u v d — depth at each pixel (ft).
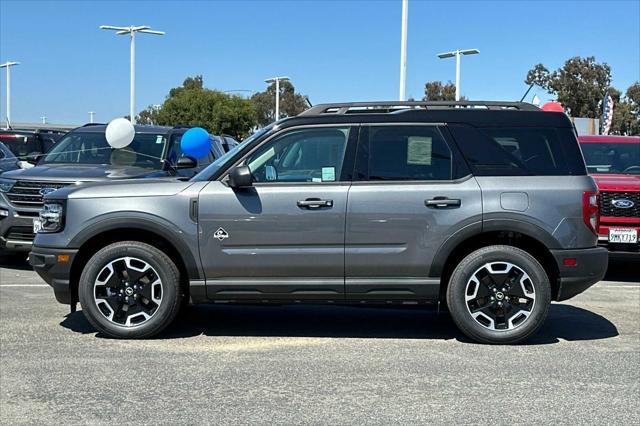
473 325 18.63
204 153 26.66
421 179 18.45
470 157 18.57
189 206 18.35
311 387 15.37
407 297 18.57
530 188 18.25
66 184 28.30
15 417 13.57
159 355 17.70
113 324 18.84
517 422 13.50
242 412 13.92
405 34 68.80
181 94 188.65
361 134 18.71
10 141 55.88
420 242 18.22
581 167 18.66
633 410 14.19
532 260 18.30
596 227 18.70
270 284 18.40
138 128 34.65
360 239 18.24
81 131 34.81
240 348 18.48
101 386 15.33
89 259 18.98
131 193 18.58
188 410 13.99
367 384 15.60
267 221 18.22
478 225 18.16
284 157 18.75
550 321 21.95
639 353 18.31
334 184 18.39
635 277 31.07
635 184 28.32
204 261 18.40
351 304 18.92
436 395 14.93
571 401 14.66
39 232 19.36
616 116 184.85
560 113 19.03
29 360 17.10
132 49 123.03
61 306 22.97
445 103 19.81
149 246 18.63
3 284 26.94
